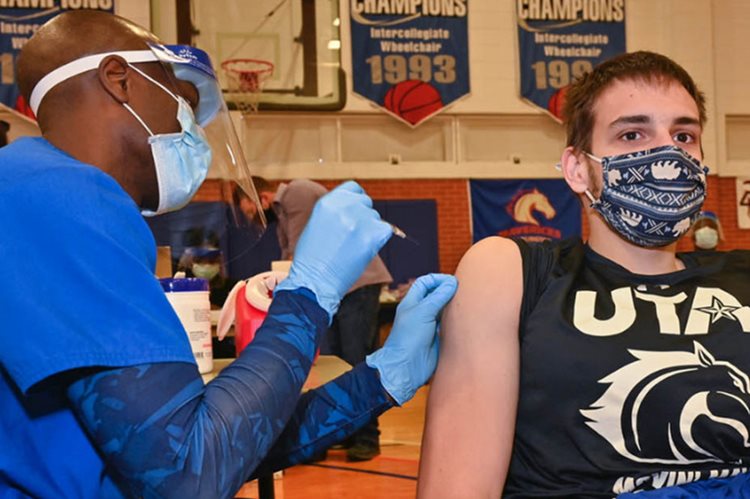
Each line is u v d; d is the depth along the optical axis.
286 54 7.23
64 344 0.79
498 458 1.19
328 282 0.97
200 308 1.49
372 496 3.09
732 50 8.31
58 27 0.98
